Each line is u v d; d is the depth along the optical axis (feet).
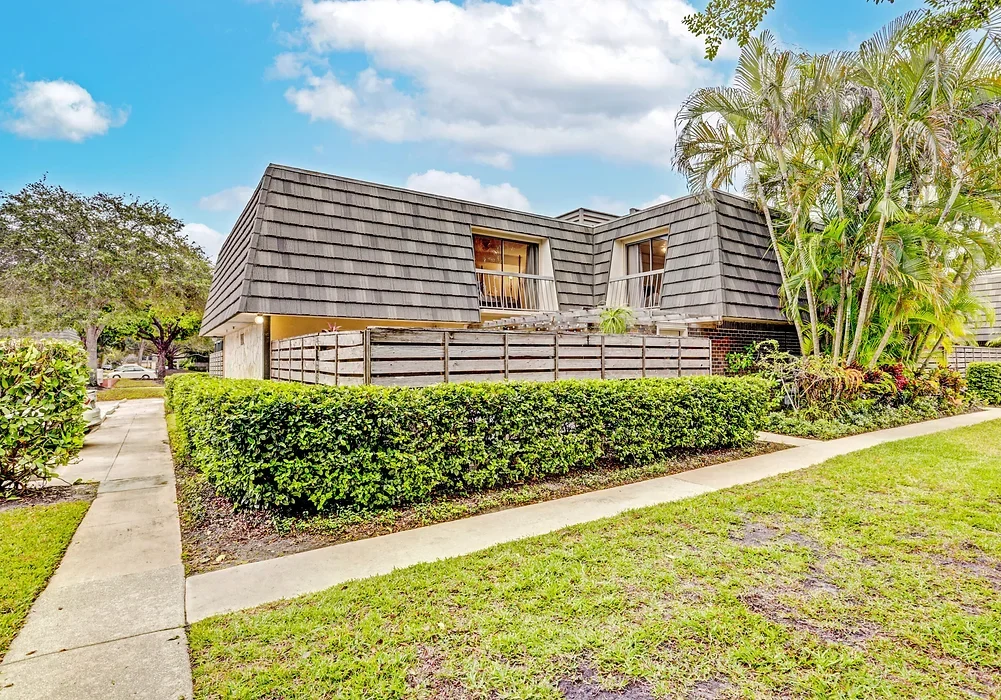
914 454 21.91
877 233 30.17
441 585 10.42
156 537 13.96
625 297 40.55
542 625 8.89
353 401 15.23
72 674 7.79
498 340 21.94
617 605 9.53
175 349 124.16
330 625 9.02
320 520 14.65
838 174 32.50
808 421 30.04
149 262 81.35
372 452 15.46
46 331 72.54
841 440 26.63
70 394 19.24
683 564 11.28
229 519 15.23
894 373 34.83
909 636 8.51
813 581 10.45
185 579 11.24
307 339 23.75
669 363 27.58
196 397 19.97
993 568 10.97
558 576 10.73
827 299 34.83
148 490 19.34
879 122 29.99
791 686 7.35
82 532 14.38
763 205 34.78
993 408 40.45
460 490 17.31
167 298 84.33
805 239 34.71
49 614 9.65
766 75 31.63
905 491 16.47
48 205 75.05
